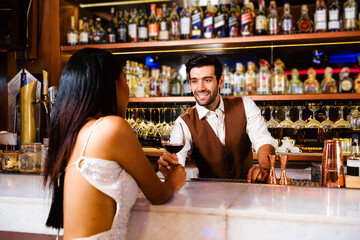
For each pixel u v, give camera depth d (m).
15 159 1.84
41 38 2.88
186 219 1.06
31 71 2.89
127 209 1.02
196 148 2.12
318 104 2.73
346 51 2.96
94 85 1.00
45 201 1.20
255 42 2.77
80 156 0.97
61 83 1.03
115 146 0.97
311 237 0.96
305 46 2.97
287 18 2.71
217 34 2.80
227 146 2.09
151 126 2.96
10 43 2.65
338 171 1.36
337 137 2.76
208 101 1.94
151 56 3.29
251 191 1.28
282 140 2.78
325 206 1.05
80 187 0.96
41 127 2.72
